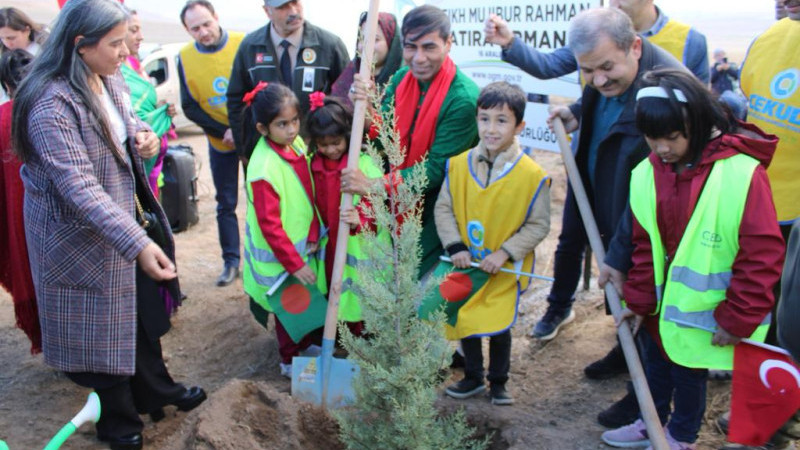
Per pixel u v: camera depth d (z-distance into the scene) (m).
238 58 4.82
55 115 2.89
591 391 3.84
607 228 3.52
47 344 3.28
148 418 3.80
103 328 3.20
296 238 3.84
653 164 2.88
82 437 3.63
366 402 2.85
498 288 3.58
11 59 3.82
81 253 3.12
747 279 2.62
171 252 3.58
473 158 3.58
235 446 3.03
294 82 4.67
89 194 2.89
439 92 3.76
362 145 3.91
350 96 3.91
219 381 4.24
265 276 3.87
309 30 4.71
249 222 3.93
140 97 4.32
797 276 1.68
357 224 3.68
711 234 2.69
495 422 3.36
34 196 3.11
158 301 3.48
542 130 4.92
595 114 3.46
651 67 3.11
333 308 3.50
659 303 2.91
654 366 3.12
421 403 2.66
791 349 1.74
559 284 4.34
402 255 2.82
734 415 2.79
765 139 2.69
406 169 3.79
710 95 2.64
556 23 4.52
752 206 2.61
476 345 3.71
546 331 4.39
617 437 3.20
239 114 4.88
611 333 4.45
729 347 2.76
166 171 6.66
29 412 3.92
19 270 3.75
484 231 3.56
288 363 4.16
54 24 2.96
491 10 5.04
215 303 5.23
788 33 3.57
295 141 4.08
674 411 3.04
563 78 4.62
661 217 2.84
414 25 3.60
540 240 3.53
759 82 3.68
